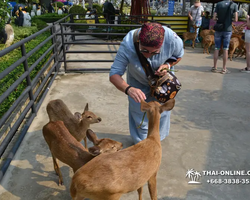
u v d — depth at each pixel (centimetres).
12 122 417
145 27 250
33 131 425
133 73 313
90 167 207
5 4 895
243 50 996
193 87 650
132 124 364
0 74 330
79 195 212
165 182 317
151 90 308
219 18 731
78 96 576
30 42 805
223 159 366
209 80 709
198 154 375
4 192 296
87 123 337
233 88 649
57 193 297
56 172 321
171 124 461
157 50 257
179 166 348
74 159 265
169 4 1881
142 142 236
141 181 219
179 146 393
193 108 529
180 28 1311
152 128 250
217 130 445
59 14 2333
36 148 379
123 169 207
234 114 507
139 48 271
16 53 687
